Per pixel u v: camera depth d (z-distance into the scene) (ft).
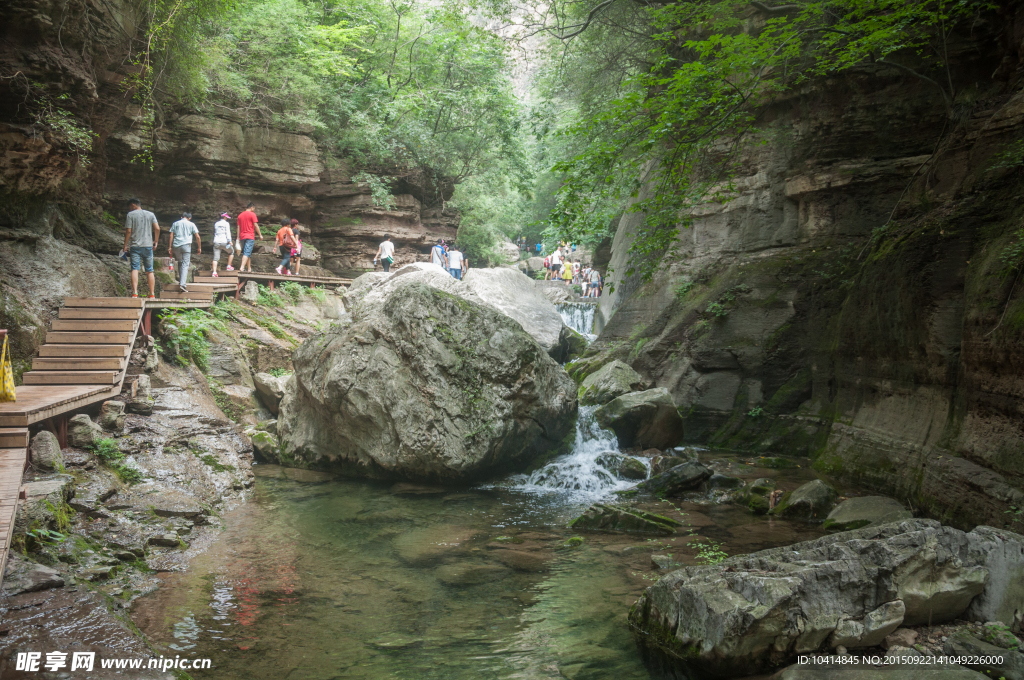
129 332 33.63
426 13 79.82
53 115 34.55
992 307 21.91
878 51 39.27
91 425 26.27
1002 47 33.68
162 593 17.58
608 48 61.77
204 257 62.85
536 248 146.61
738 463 36.09
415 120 78.64
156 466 26.89
